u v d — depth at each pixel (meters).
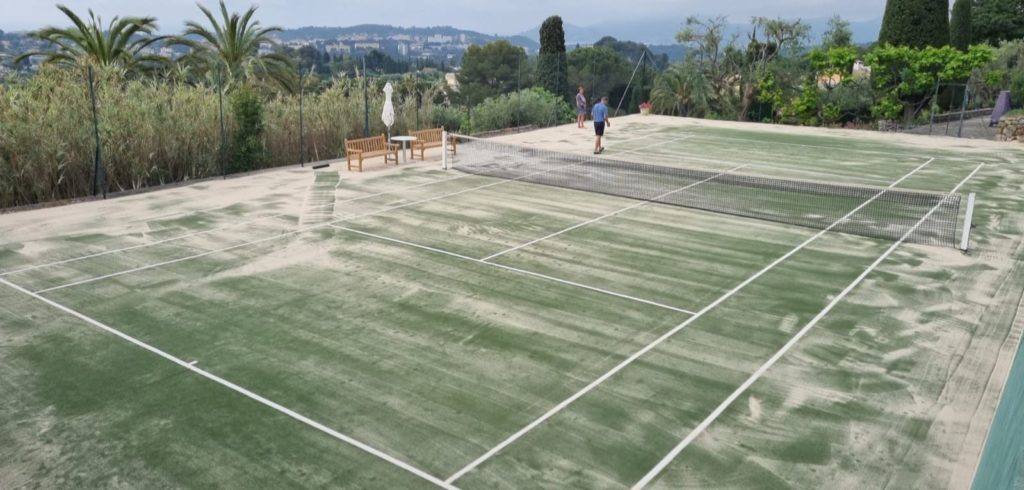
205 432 6.01
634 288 9.55
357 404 6.48
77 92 14.99
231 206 13.90
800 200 14.70
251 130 17.64
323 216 13.12
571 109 30.34
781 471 5.53
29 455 5.65
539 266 10.40
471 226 12.52
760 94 30.12
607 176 17.11
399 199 14.56
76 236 11.70
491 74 35.44
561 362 7.34
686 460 5.66
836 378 7.07
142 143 15.61
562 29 30.41
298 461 5.61
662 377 7.04
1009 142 23.78
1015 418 3.00
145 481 5.35
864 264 10.64
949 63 25.91
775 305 8.99
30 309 8.59
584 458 5.67
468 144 22.23
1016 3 42.19
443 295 9.19
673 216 13.36
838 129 27.38
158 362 7.26
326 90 21.22
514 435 5.99
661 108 32.09
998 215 13.60
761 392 6.77
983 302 9.16
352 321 8.34
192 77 25.23
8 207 13.66
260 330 8.06
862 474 5.51
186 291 9.24
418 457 5.67
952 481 5.43
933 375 7.16
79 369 7.09
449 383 6.88
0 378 6.88
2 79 14.89
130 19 23.75
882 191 15.38
